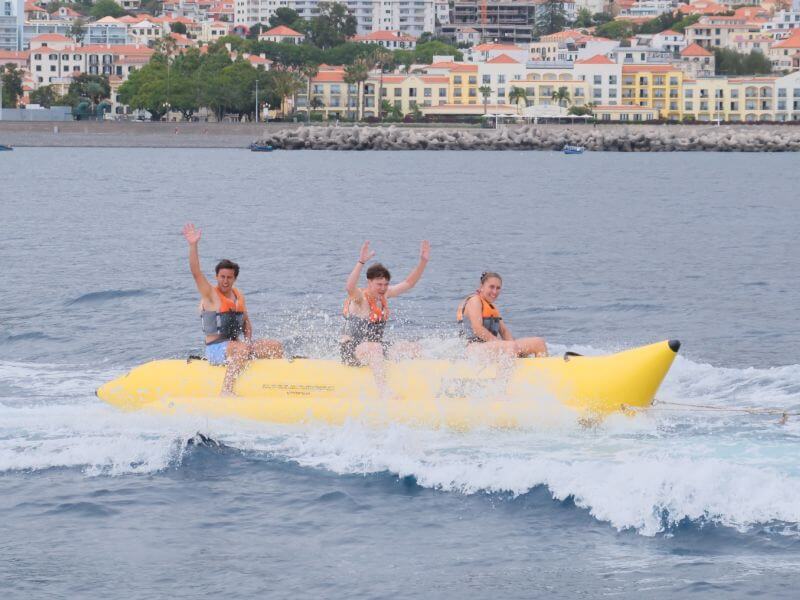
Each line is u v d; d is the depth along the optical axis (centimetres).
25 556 1102
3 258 3456
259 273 3141
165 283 2897
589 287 2875
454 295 2725
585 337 2198
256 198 6481
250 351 1531
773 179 8700
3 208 5588
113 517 1195
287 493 1255
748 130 15762
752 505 1175
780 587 1025
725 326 2303
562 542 1127
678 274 3152
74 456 1355
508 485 1246
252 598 1018
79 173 9069
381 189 7356
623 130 15462
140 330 2242
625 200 6450
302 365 1501
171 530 1163
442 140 14950
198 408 1465
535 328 2294
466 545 1127
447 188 7512
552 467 1274
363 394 1459
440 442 1376
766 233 4447
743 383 1716
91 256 3541
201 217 5134
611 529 1152
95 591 1031
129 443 1395
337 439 1392
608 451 1334
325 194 6850
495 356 1465
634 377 1415
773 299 2677
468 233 4431
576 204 6141
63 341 2127
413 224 4847
